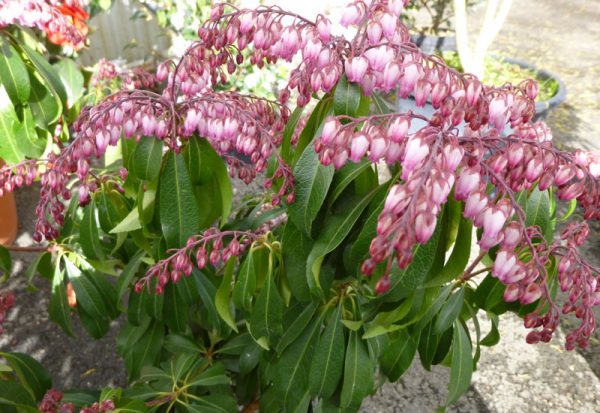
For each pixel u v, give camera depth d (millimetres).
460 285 349
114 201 440
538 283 253
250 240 398
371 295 321
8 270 532
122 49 1374
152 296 434
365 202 291
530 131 267
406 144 224
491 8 1059
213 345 515
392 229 194
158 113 307
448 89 234
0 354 442
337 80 261
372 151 228
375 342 369
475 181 221
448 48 1392
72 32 591
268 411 448
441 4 1524
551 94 1127
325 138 237
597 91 1537
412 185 197
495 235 222
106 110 292
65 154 302
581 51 1839
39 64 544
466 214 227
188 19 1130
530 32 2016
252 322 345
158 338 505
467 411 687
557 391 713
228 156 402
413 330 346
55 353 730
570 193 253
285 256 320
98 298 505
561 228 964
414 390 705
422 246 256
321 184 275
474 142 230
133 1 1250
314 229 309
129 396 433
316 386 360
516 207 229
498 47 1868
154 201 343
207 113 307
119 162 460
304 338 378
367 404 686
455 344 365
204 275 438
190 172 333
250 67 1082
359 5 253
